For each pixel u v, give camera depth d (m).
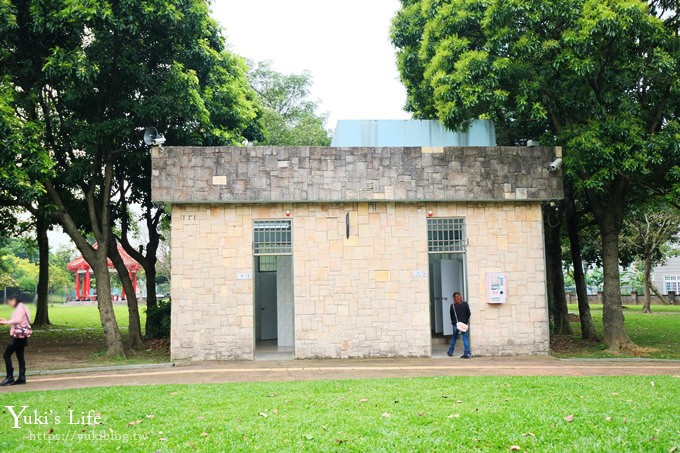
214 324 16.31
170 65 19.47
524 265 17.20
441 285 21.56
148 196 23.20
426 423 8.07
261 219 16.64
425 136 18.31
